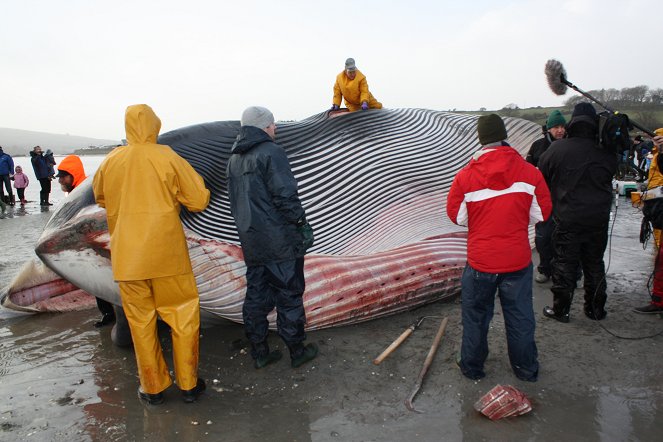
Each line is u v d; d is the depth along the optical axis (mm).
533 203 3287
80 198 4176
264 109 3561
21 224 11430
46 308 5281
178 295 3295
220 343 4352
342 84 6551
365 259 4715
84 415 3303
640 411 3096
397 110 6277
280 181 3396
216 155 4652
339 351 4094
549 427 2975
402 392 3436
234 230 4629
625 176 13750
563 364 3689
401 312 4879
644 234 4801
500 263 3236
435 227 5727
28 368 4000
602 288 4340
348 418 3164
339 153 5418
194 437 3037
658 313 4480
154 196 3115
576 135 4141
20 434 3105
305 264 4469
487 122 3236
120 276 3105
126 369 3953
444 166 6055
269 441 2971
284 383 3627
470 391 3408
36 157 15492
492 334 4238
